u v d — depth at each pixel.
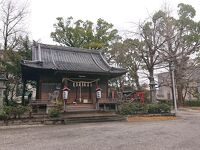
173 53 30.03
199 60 38.78
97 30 41.50
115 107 22.92
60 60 24.50
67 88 21.30
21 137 11.85
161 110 23.58
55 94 22.05
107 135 12.34
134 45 29.31
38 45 25.20
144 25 27.86
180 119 21.86
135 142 10.48
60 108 19.56
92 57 27.14
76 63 24.80
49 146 9.73
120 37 41.06
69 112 20.27
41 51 24.86
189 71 40.62
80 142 10.51
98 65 25.14
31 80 28.41
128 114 21.94
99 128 15.09
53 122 17.72
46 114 18.58
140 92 30.09
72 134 12.73
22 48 29.42
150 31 27.61
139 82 37.25
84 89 23.70
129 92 33.53
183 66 35.19
